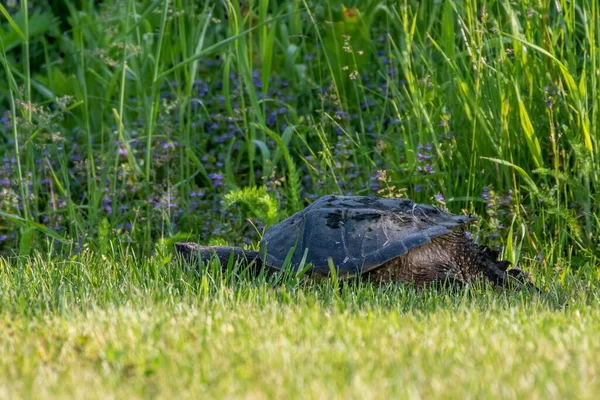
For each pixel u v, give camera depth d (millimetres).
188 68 13953
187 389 5555
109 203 12477
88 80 14453
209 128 13992
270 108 13961
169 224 11180
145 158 12734
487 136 11461
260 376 5785
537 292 8852
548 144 11492
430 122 11531
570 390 5336
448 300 8078
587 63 11750
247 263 9406
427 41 13445
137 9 14344
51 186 12320
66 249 11359
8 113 13703
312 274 8781
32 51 16312
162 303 7734
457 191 11617
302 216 9305
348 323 6992
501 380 5605
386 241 8773
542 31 11328
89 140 12398
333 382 5605
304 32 14781
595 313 7617
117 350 6242
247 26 14469
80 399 5305
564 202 11422
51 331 6867
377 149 12102
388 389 5461
